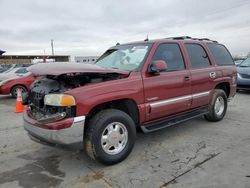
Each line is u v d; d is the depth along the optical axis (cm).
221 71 548
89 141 331
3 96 1127
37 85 385
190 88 462
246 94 970
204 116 569
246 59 1068
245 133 478
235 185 290
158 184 300
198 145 420
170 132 494
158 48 419
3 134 516
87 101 320
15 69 1268
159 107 405
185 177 313
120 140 358
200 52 513
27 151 420
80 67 333
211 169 331
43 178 326
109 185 302
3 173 343
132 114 385
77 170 345
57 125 310
